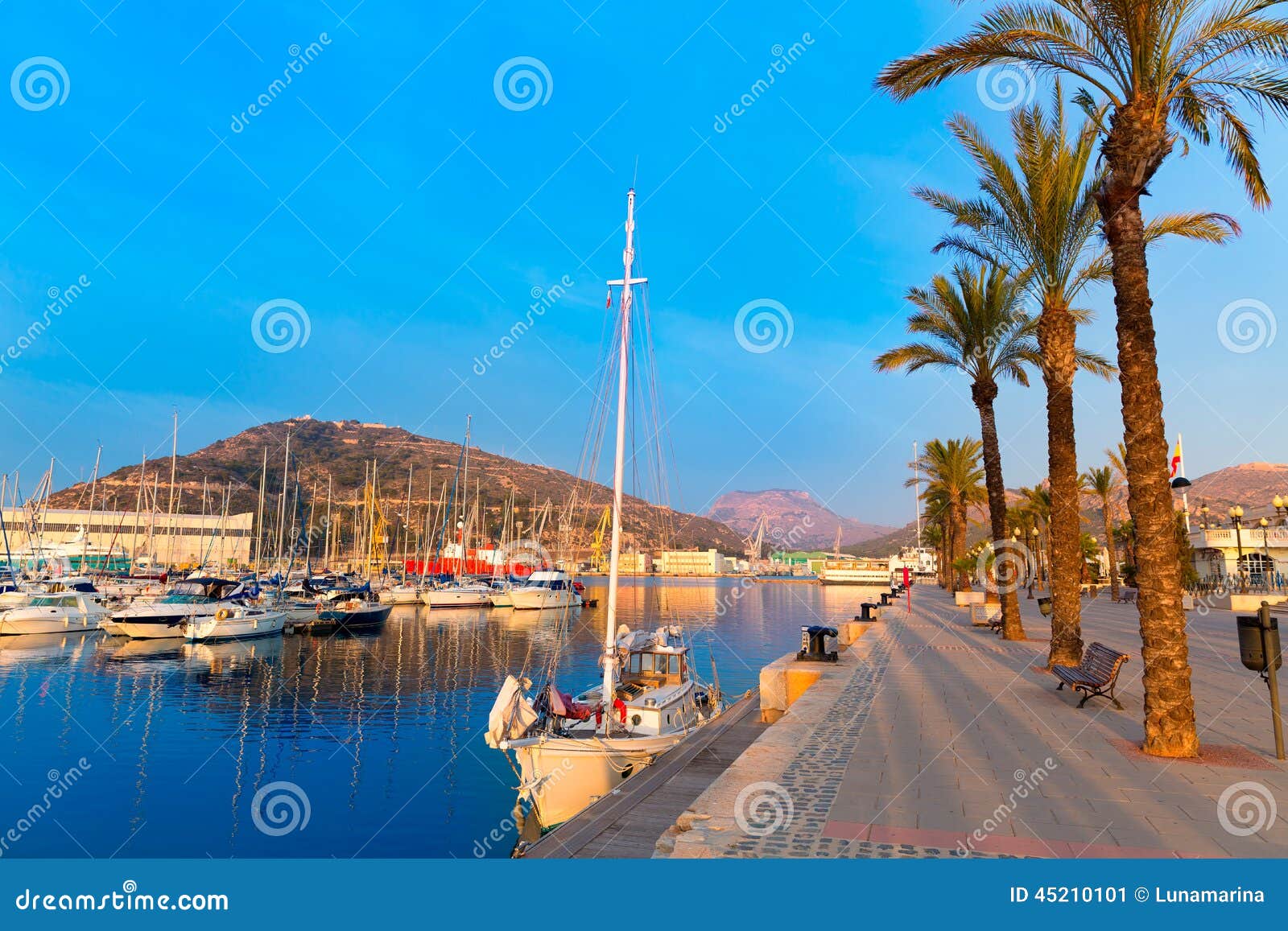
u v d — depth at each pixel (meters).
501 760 20.70
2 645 44.03
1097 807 7.32
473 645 48.12
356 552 102.94
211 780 18.97
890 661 18.83
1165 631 9.38
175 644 45.69
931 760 9.20
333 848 14.68
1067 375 17.73
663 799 10.38
